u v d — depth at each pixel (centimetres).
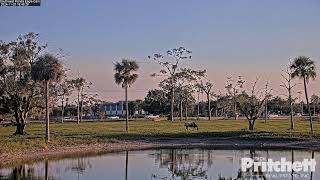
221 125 9662
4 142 5369
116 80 8412
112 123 11281
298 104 16950
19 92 7188
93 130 8094
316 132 6975
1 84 7188
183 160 4538
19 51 7244
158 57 14675
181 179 3422
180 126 9362
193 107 17925
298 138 6394
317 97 16800
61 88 7712
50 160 4600
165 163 4328
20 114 7312
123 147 5934
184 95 15375
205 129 8244
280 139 6431
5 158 4666
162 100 17312
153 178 3472
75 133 7269
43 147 5406
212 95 15112
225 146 6050
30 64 7281
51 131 7881
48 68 6138
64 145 5738
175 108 16688
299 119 12938
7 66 7250
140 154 5159
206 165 4166
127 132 7444
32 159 4662
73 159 4681
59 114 17612
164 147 5981
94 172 3759
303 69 7469
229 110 14438
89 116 17862
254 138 6594
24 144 5344
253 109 7931
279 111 17338
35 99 7362
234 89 13575
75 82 12019
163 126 9406
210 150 5550
